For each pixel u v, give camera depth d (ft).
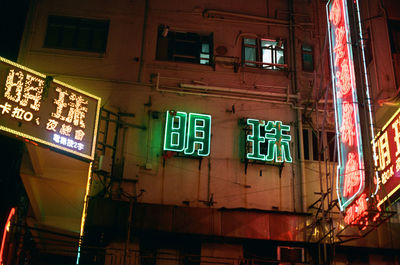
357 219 50.90
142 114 68.49
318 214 65.31
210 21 74.90
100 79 69.36
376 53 67.82
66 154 53.83
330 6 62.54
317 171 68.54
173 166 66.23
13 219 44.45
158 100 69.46
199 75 71.61
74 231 65.16
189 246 62.69
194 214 60.54
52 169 61.31
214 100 70.54
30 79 52.29
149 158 66.18
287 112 71.26
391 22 71.41
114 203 59.26
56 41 71.46
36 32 71.20
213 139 68.39
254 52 74.49
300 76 73.20
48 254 67.21
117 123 66.80
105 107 67.77
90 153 55.62
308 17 77.10
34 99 52.01
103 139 65.31
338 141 56.29
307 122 70.64
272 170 67.72
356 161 50.98
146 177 65.21
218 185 66.13
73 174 61.52
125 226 58.34
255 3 77.00
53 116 53.26
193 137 67.00
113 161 64.54
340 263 63.82
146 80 70.38
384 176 54.34
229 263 55.83
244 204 65.62
